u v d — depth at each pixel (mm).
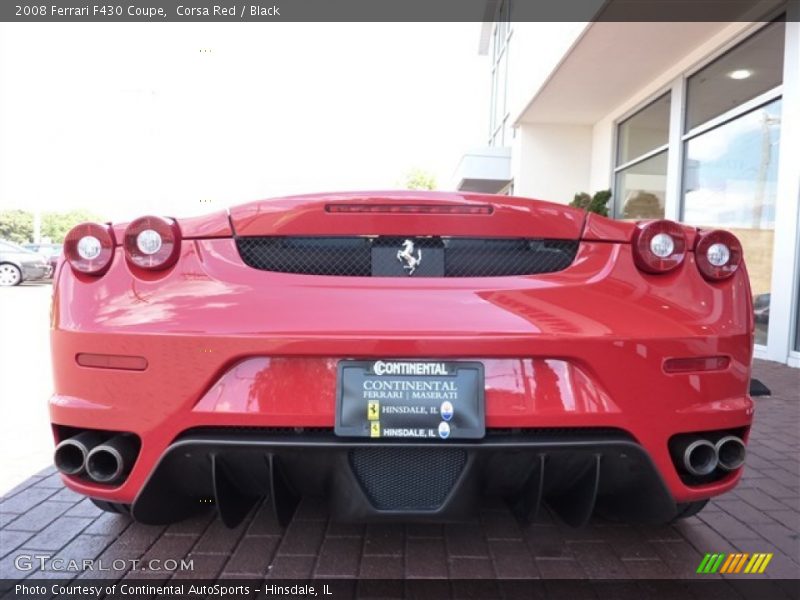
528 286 1716
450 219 1761
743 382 1781
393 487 1647
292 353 1576
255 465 1670
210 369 1587
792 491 2744
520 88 11758
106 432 1716
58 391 1731
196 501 1948
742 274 1837
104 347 1645
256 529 2281
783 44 6133
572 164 12672
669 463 1686
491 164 14992
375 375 1591
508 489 1786
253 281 1699
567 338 1607
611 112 11414
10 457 3166
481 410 1587
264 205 1772
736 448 1745
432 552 2125
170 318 1635
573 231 1800
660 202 9289
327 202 1751
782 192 5809
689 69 8203
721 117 7305
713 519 2441
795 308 5699
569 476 1755
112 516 2412
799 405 4250
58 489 2707
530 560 2082
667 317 1711
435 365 1594
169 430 1606
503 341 1587
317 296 1660
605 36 7625
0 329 9000
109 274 1736
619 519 2039
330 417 1587
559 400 1613
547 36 9297
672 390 1669
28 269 18406
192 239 1774
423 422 1585
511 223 1772
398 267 1753
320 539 2207
